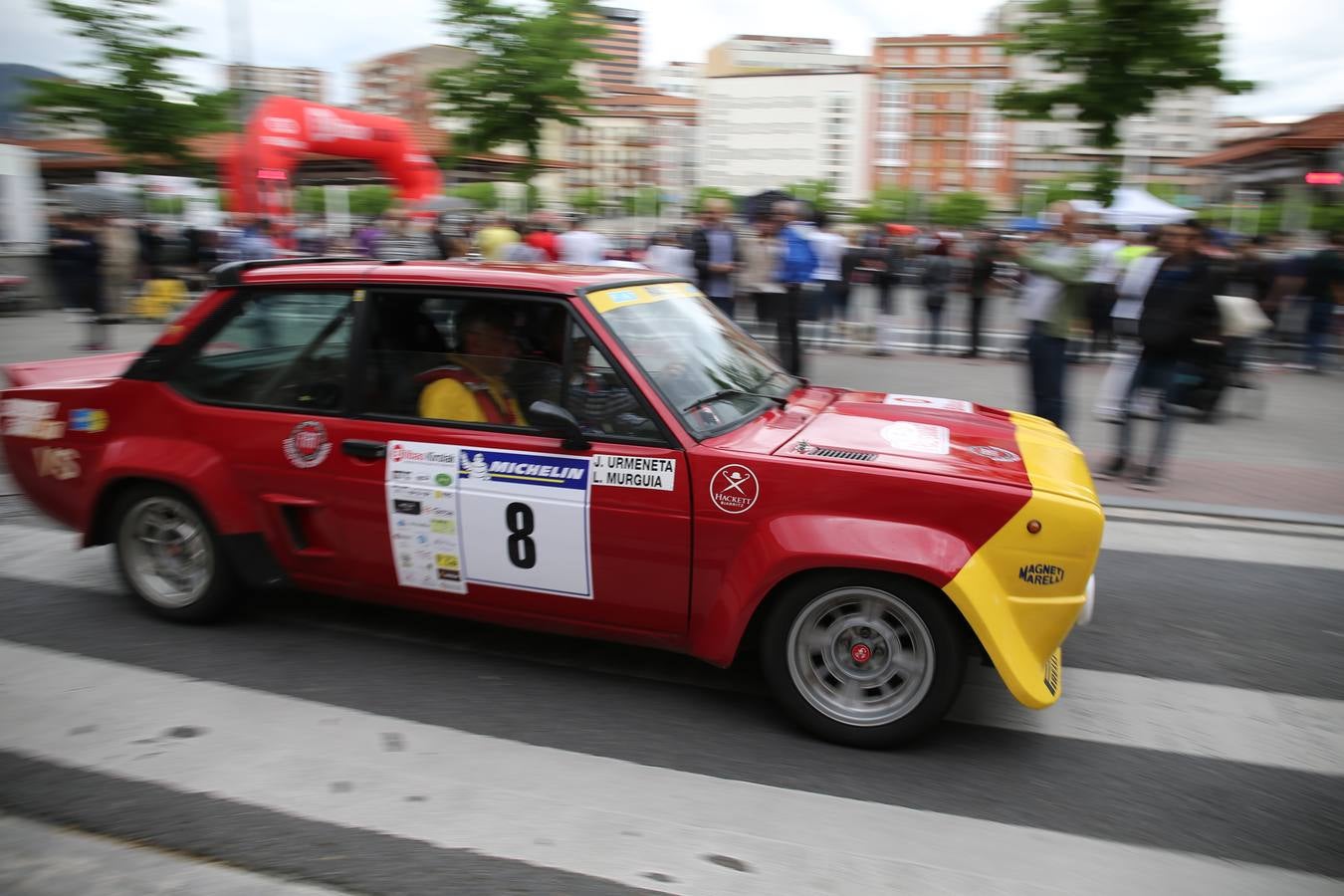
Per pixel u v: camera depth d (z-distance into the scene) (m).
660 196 63.12
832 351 13.99
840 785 3.13
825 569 3.28
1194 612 4.76
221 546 4.07
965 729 3.55
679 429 3.44
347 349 3.88
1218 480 7.33
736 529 3.34
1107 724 3.62
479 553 3.69
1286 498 6.84
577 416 3.57
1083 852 2.80
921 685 3.29
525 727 3.45
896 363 12.98
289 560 4.03
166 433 4.11
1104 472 7.48
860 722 3.35
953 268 15.48
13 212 17.30
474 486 3.64
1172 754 3.40
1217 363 9.35
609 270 4.11
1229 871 2.72
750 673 3.95
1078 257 7.12
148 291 16.25
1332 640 4.46
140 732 3.34
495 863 2.65
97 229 13.37
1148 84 11.27
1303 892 2.64
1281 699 3.86
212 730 3.37
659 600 3.50
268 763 3.15
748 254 10.77
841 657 3.39
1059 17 11.41
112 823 2.80
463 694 3.70
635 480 3.44
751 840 2.80
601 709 3.61
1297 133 25.17
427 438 3.71
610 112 132.25
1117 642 4.39
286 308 3.98
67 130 20.61
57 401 4.30
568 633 3.72
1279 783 3.22
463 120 19.59
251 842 2.72
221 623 4.30
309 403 3.94
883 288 15.20
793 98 113.81
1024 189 61.00
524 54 18.53
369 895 2.51
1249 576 5.28
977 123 107.19
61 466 4.32
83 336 14.23
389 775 3.10
